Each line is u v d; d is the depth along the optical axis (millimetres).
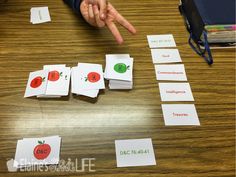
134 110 387
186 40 495
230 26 459
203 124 373
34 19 524
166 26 521
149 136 358
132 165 329
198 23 480
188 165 330
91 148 344
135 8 560
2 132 358
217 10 480
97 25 494
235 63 458
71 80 413
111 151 341
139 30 510
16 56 454
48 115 378
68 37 490
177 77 432
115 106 391
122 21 470
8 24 512
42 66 439
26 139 351
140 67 444
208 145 350
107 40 487
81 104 392
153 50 473
